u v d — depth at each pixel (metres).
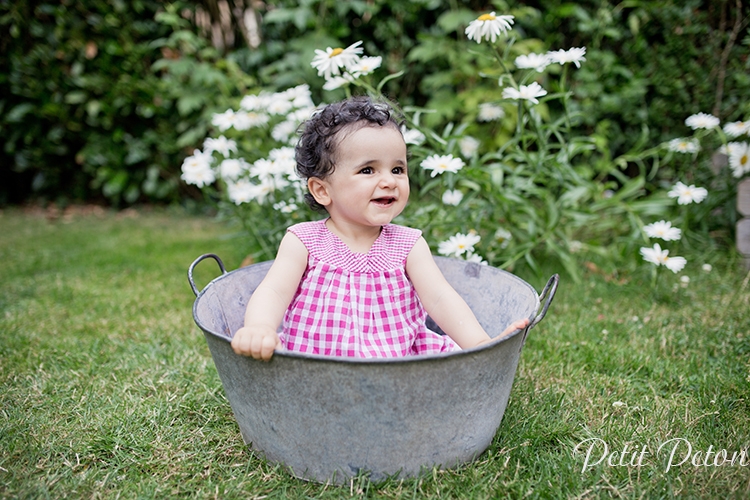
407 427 1.09
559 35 3.27
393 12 3.47
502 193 2.22
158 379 1.62
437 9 3.50
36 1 3.71
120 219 3.80
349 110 1.35
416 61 3.56
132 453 1.29
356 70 1.94
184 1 3.72
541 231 2.29
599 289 2.21
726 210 2.55
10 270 2.66
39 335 1.93
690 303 2.08
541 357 1.71
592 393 1.51
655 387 1.54
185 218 3.83
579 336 1.84
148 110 3.72
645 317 1.98
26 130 3.86
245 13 3.92
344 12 3.36
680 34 2.80
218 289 1.34
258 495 1.15
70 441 1.32
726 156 2.57
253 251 2.63
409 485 1.15
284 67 3.40
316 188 1.39
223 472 1.22
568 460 1.23
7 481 1.18
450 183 1.96
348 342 1.28
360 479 1.14
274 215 2.32
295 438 1.14
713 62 2.74
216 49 3.91
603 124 2.90
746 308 1.99
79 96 3.70
